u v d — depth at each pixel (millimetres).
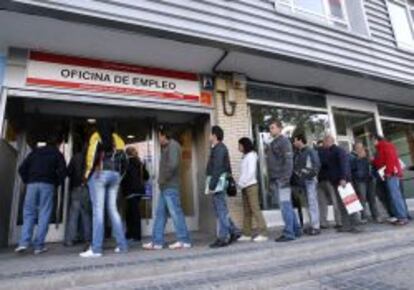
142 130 7926
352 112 10047
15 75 5859
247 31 6832
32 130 7082
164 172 5648
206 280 3770
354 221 6680
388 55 9438
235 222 6887
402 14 10578
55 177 5633
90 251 4863
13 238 6418
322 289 3699
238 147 7309
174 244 5508
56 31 5602
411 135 11359
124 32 5707
